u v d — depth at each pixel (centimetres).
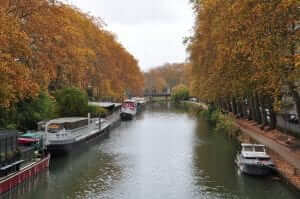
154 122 7956
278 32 2773
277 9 2586
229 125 5519
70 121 4456
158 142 5103
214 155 4134
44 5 3519
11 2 3319
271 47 2769
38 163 3212
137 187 2955
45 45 3712
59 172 3400
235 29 3103
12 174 2730
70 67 5066
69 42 4347
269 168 3061
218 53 4278
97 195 2762
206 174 3306
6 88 2786
